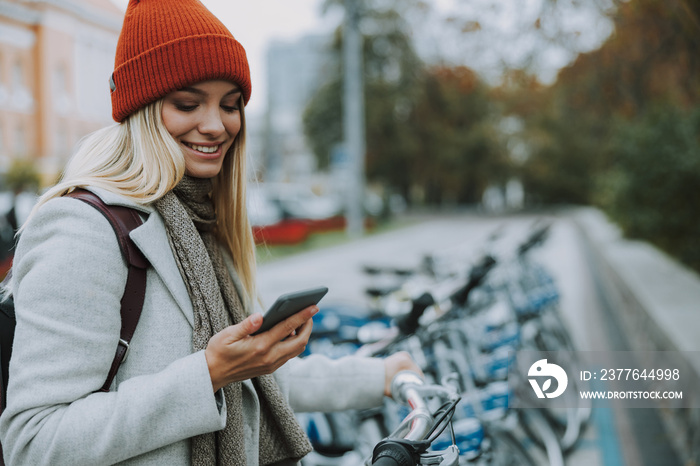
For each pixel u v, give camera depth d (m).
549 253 15.27
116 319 0.99
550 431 3.14
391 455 0.94
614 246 13.16
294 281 11.19
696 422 3.45
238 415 1.10
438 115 36.38
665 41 6.36
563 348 4.42
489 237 5.29
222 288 1.21
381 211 28.91
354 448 2.57
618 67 7.29
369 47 32.00
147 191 1.09
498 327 3.94
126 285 1.03
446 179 43.22
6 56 8.31
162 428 0.94
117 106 1.13
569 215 40.25
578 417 3.82
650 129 13.01
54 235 0.98
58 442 0.89
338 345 2.91
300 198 23.86
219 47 1.13
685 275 8.01
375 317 3.29
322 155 35.59
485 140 40.09
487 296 4.22
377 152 36.31
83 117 8.30
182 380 0.94
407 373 1.47
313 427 2.61
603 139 15.40
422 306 2.18
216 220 1.28
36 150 8.70
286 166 66.38
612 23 5.91
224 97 1.19
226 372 0.97
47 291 0.93
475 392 2.68
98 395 0.94
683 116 12.89
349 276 11.65
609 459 3.58
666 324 4.65
